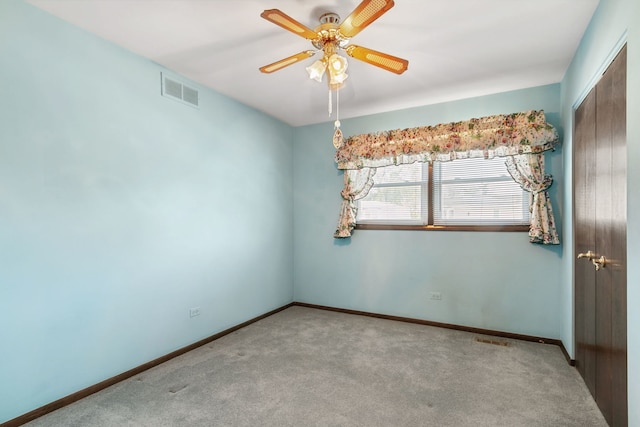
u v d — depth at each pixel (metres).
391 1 1.46
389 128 3.83
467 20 2.07
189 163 2.98
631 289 1.47
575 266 2.56
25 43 1.92
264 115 3.93
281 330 3.46
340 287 4.17
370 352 2.88
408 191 3.79
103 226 2.32
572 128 2.59
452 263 3.52
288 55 2.55
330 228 4.23
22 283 1.91
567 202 2.75
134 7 1.96
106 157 2.34
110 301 2.36
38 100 1.98
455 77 2.91
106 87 2.33
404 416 1.95
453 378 2.40
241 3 1.92
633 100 1.45
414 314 3.71
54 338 2.05
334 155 4.18
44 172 2.01
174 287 2.84
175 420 1.92
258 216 3.84
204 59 2.62
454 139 3.33
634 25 1.44
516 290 3.23
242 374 2.48
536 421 1.89
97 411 2.02
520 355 2.81
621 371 1.65
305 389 2.26
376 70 2.76
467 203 3.48
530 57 2.55
